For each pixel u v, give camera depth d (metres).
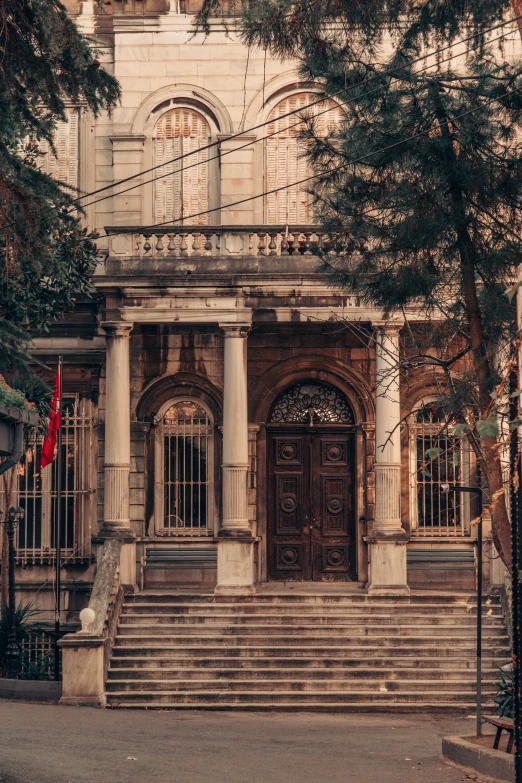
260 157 27.86
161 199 27.92
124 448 25.19
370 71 16.84
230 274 25.11
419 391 26.83
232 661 22.41
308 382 27.38
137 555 26.67
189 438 27.27
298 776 13.91
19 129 20.89
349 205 17.06
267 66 27.92
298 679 21.95
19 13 17.61
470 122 16.25
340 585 26.56
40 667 24.02
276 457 27.36
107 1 28.14
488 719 15.06
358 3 16.31
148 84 28.03
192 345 27.31
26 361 25.09
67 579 26.91
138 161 27.88
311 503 27.22
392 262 17.17
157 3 28.05
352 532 27.19
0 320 22.64
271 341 27.17
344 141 17.20
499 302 16.42
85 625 21.42
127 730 17.77
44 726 17.66
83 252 24.72
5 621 24.16
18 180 19.59
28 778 12.66
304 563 27.11
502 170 16.28
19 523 27.14
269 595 24.56
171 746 16.16
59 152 28.09
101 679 21.27
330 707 21.09
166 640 23.20
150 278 25.20
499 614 24.02
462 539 26.53
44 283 24.28
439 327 17.84
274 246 25.48
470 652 22.58
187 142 27.94
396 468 24.88
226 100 27.92
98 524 27.12
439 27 16.64
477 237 16.62
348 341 27.12
